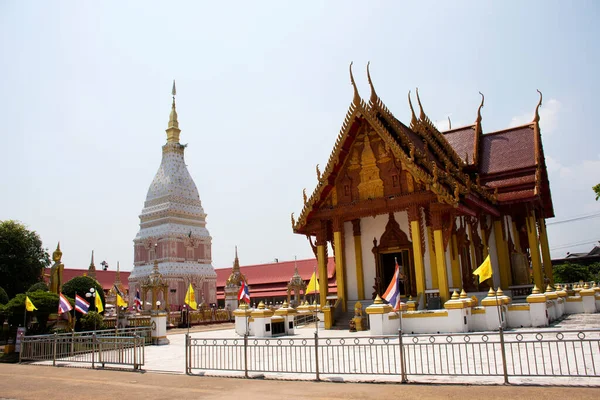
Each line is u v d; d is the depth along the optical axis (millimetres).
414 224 27859
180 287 71375
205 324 51156
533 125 39750
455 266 28828
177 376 16016
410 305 25781
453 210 26859
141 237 76375
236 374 15734
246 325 27219
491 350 17188
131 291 73938
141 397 12453
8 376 17500
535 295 22484
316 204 31375
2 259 58531
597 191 32531
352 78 29828
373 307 22797
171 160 80625
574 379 11875
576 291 31516
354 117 29766
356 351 19469
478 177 35375
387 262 32281
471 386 11938
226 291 63031
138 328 27891
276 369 16203
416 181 28297
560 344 17328
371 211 29500
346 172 30906
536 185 34406
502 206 35906
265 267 78938
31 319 27422
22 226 61719
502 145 40094
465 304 22594
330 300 33344
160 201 77312
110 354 19969
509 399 10289
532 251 34312
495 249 35344
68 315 28844
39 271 62000
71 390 13992
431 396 11008
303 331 29500
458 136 42312
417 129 34438
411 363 15852
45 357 22188
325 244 31797
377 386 12625
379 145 29969
